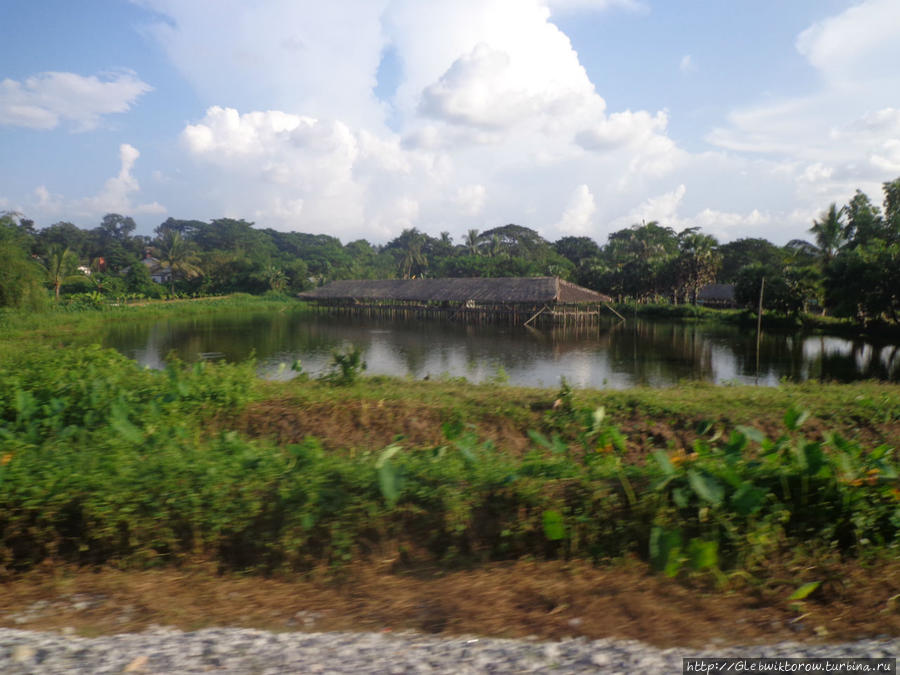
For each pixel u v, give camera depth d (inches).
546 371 812.6
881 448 169.9
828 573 134.1
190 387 309.1
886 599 123.4
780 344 1187.3
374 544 153.2
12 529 151.6
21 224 3550.7
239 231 4761.3
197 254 3272.6
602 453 185.3
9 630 111.3
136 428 228.1
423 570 145.5
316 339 1270.9
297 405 326.3
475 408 331.3
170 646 101.8
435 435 306.5
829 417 315.6
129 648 101.3
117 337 1256.2
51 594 132.7
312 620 118.3
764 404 336.5
